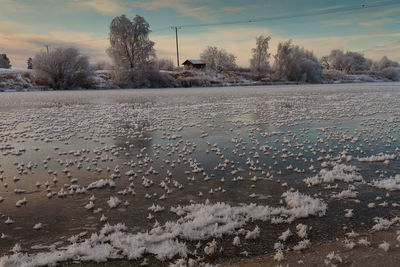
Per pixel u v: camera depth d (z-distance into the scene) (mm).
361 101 28016
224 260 4059
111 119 18234
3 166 8594
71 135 13148
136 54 69438
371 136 12117
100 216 5465
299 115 19031
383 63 123188
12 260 4090
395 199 5930
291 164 8562
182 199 6207
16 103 29484
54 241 4660
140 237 4543
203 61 110188
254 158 9242
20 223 5234
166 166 8570
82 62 62844
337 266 3811
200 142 11641
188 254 4211
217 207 5598
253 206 5652
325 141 11391
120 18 66875
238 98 34219
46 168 8438
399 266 3770
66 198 6297
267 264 3926
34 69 61406
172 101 31141
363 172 7637
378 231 4699
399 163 8352
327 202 5871
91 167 8508
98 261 4059
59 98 36344
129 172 7844
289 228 4867
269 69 94625
